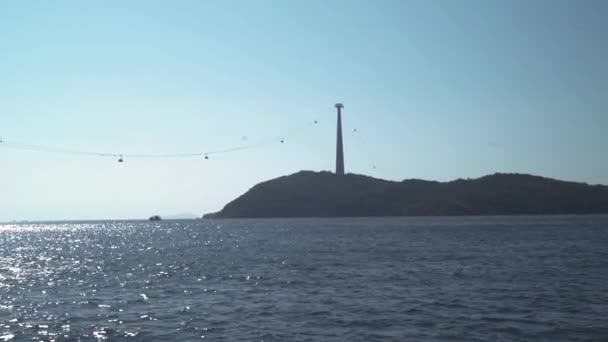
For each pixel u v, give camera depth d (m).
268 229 190.75
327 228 183.50
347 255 79.75
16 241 153.38
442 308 37.06
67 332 31.95
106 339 30.27
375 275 55.06
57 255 94.75
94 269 67.81
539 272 55.72
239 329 31.89
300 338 29.69
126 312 37.62
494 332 30.47
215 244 117.12
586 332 30.28
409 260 70.25
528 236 118.50
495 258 71.38
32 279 57.59
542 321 32.88
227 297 43.34
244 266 67.06
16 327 33.28
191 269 65.06
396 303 39.06
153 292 46.84
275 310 37.31
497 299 40.22
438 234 132.50
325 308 37.69
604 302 38.56
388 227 181.12
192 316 35.81
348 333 30.62
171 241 135.75
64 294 46.38
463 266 62.28
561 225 173.38
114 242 138.12
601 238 109.00
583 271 56.00
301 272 58.97
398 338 29.45
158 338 30.25
